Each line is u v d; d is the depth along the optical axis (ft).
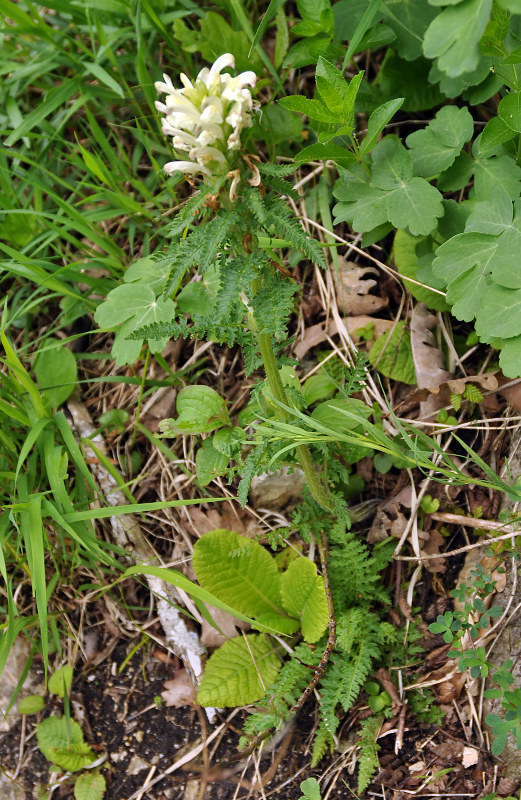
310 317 1.99
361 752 1.74
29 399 1.96
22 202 2.13
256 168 1.40
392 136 1.74
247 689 1.81
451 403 1.86
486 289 1.64
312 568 1.78
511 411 1.83
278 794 1.78
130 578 1.97
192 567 1.93
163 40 2.12
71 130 2.20
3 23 2.13
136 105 2.08
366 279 1.95
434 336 1.90
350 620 1.76
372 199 1.73
